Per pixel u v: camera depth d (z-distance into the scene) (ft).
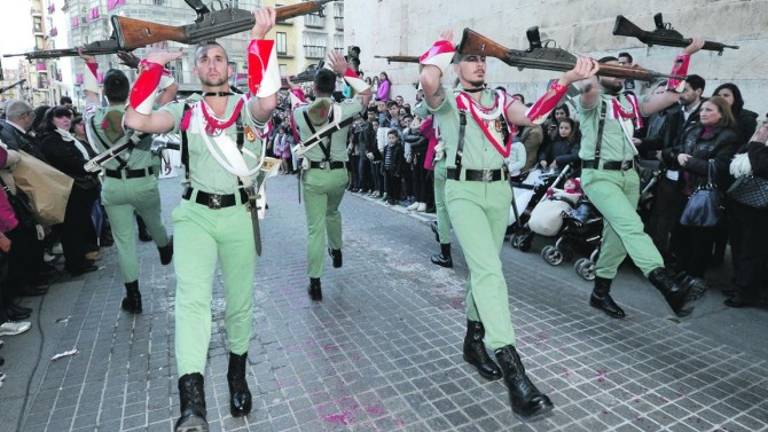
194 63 8.27
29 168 14.44
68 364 10.95
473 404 9.18
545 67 8.99
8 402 9.55
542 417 8.71
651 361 10.58
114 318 13.32
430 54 8.80
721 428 8.38
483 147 9.23
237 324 8.95
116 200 12.57
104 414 9.12
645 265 10.94
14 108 15.71
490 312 8.41
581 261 15.56
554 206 16.31
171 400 9.55
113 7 100.58
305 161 13.44
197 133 8.18
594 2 22.56
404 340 11.70
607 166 12.10
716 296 14.06
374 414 8.91
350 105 13.12
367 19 41.96
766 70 16.75
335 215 15.42
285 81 15.11
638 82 19.15
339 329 12.32
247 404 8.92
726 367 10.30
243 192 8.57
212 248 8.34
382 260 17.70
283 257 18.24
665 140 16.01
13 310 13.41
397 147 25.79
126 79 12.32
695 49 12.47
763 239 12.77
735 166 12.57
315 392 9.63
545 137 20.53
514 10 27.07
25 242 14.58
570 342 11.48
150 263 17.81
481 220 9.09
